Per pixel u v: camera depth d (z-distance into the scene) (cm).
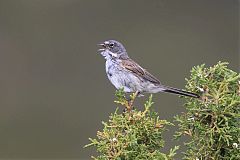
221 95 614
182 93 637
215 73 638
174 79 1497
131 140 584
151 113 616
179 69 1501
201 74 639
